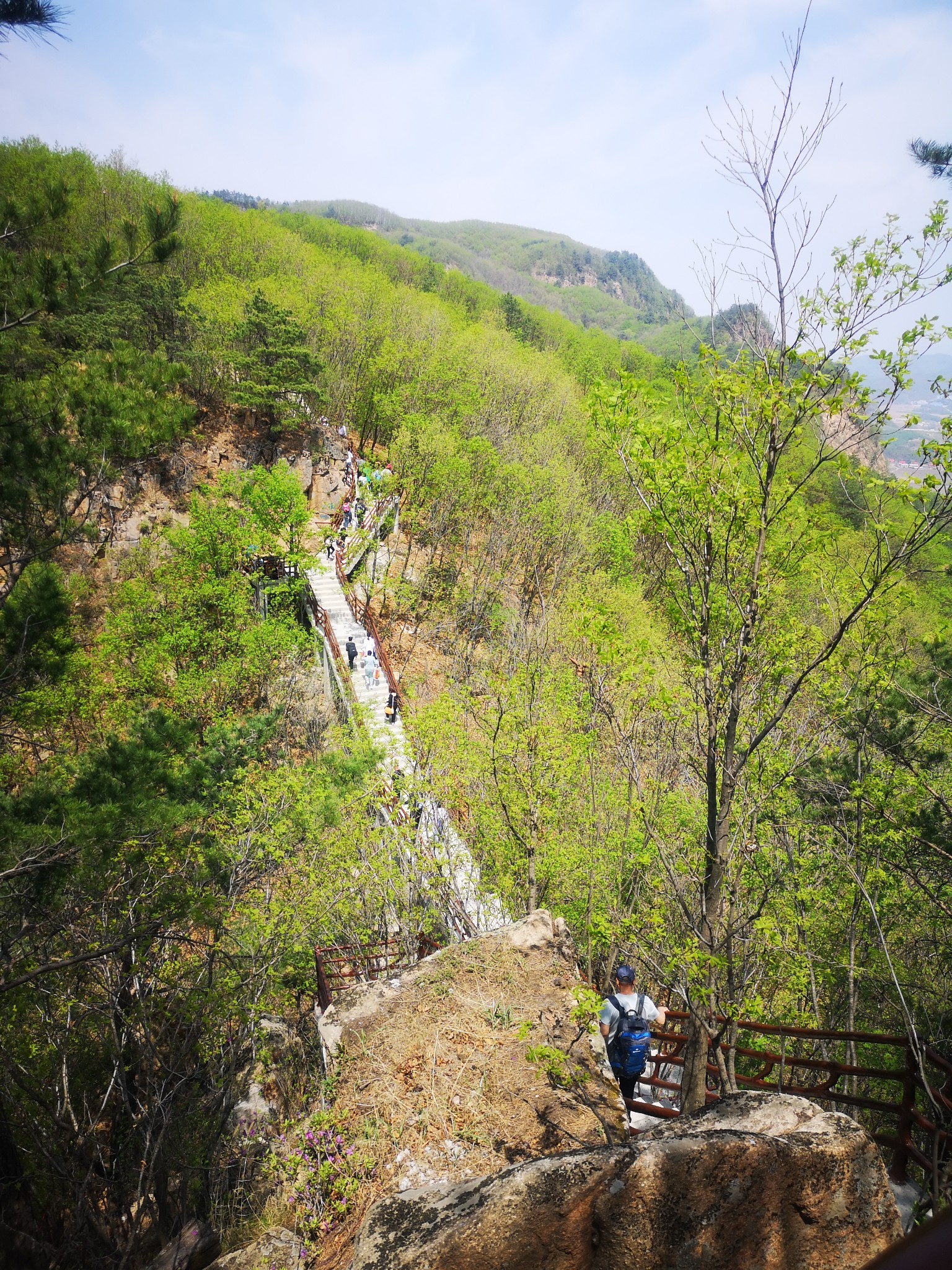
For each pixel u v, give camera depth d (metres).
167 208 9.87
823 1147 4.06
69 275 9.62
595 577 34.38
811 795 12.61
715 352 7.36
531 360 62.72
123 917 10.25
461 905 16.31
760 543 7.28
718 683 7.63
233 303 47.06
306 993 16.78
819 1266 3.89
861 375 6.72
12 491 9.40
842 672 8.39
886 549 6.94
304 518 35.94
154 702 29.56
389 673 32.50
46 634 10.10
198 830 11.91
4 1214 8.56
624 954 11.01
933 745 12.17
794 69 6.67
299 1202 7.20
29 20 6.51
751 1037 12.55
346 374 55.53
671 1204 3.93
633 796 8.88
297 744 30.88
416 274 104.50
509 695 16.91
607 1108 7.43
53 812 9.32
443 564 45.22
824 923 12.53
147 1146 9.21
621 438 7.79
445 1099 7.56
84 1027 10.61
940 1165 5.14
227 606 32.69
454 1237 3.98
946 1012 12.45
